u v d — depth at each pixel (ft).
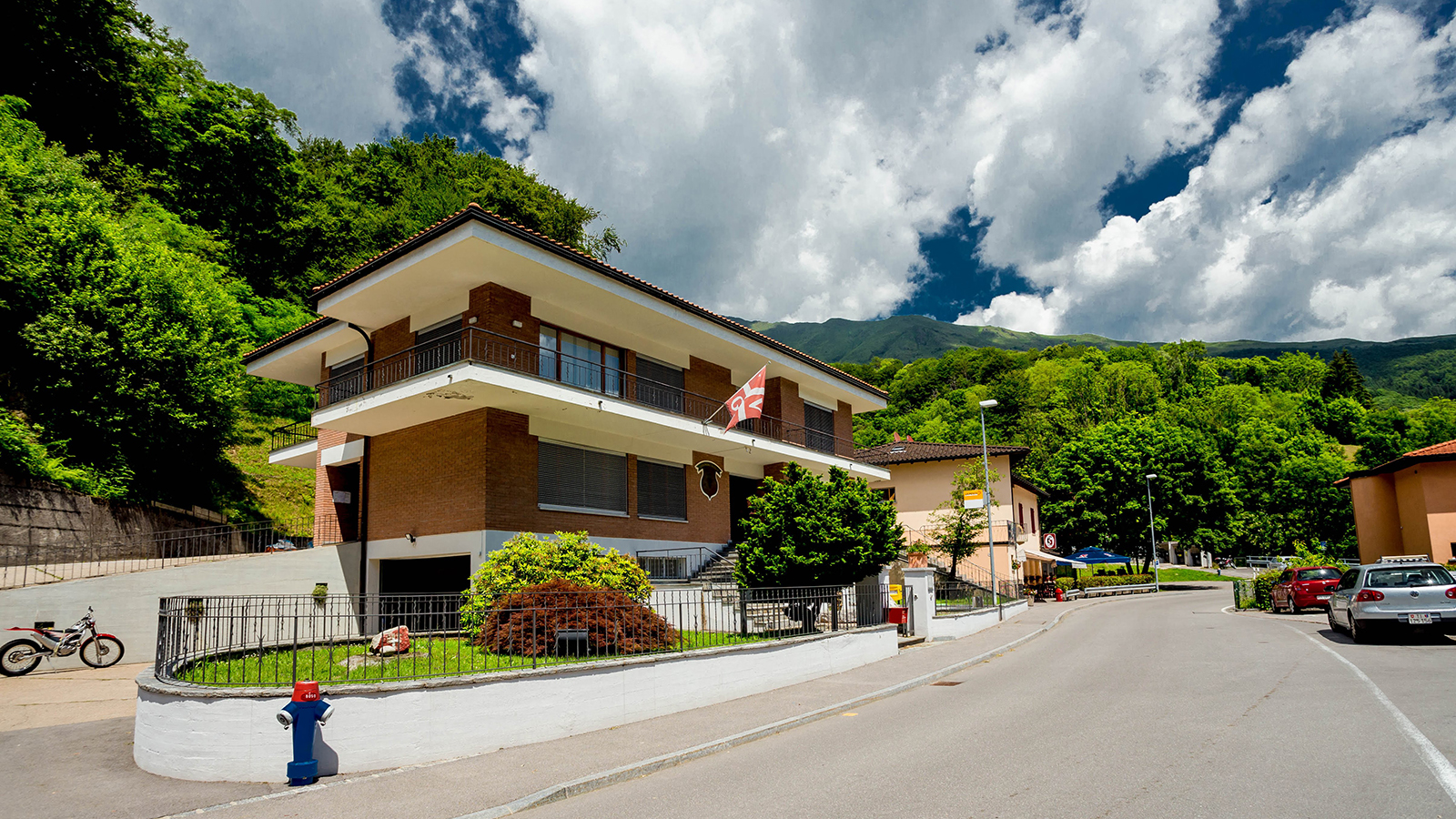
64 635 50.96
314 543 75.77
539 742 30.32
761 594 48.73
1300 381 383.45
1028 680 43.60
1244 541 235.20
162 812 22.74
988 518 93.56
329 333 73.05
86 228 77.56
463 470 60.23
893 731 30.94
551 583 41.91
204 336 81.87
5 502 59.52
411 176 168.96
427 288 61.77
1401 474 109.70
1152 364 331.36
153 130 125.08
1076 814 18.54
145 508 74.23
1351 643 51.34
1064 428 256.73
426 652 39.34
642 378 74.38
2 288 70.28
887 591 61.36
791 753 27.86
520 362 61.26
